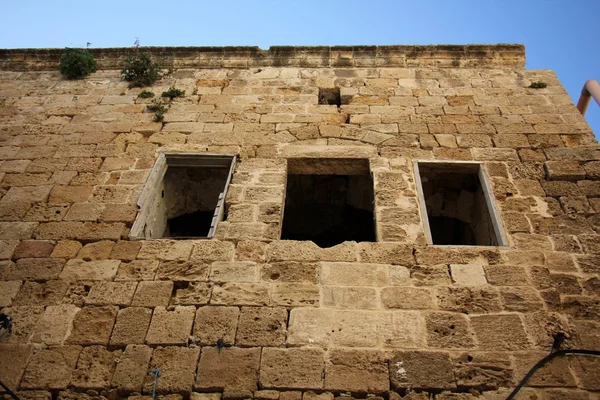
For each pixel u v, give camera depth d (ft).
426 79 28.40
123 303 16.70
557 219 19.38
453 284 17.04
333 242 29.76
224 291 16.96
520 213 19.70
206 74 29.53
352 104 26.35
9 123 25.91
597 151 22.41
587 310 16.19
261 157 22.91
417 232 19.01
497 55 29.58
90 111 26.66
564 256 17.92
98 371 14.92
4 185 21.94
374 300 16.55
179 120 25.48
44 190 21.57
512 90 27.09
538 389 14.21
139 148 23.79
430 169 22.81
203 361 15.02
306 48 30.42
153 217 22.07
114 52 31.07
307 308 16.34
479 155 22.63
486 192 20.92
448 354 15.07
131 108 26.63
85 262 18.15
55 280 17.54
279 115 25.64
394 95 27.07
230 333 15.70
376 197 20.51
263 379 14.52
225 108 26.32
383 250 18.25
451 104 26.16
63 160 23.31
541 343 15.33
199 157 23.22
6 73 30.53
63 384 14.64
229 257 18.13
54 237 19.21
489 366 14.78
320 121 25.05
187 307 16.51
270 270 17.61
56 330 16.01
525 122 24.53
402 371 14.65
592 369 14.61
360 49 30.30
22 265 18.10
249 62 30.19
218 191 25.44
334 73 29.25
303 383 14.42
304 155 22.89
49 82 29.53
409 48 30.12
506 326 15.76
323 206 29.96
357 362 14.88
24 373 14.90
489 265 17.63
